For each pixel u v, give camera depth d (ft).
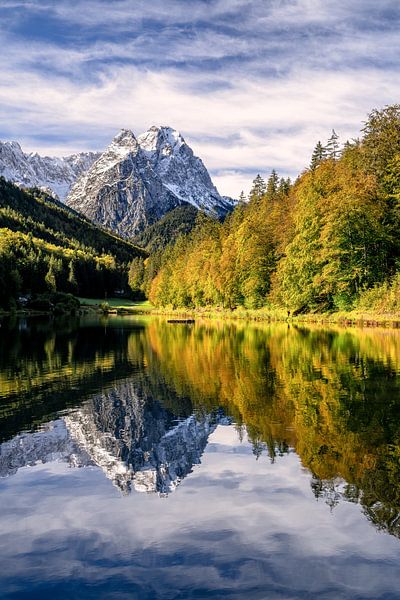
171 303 456.04
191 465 40.37
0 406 63.52
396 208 175.83
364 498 32.78
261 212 284.00
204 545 27.50
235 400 62.54
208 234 389.19
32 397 68.85
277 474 37.60
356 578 23.99
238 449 43.73
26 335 187.11
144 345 141.90
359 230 173.78
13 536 29.19
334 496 33.27
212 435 48.32
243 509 31.89
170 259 508.94
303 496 33.50
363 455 40.63
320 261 183.32
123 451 44.70
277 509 31.68
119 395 69.26
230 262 290.97
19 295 447.83
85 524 30.53
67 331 211.20
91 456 43.60
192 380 79.36
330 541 27.48
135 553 26.86
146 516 31.40
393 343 114.83
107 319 347.77
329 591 23.03
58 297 481.87
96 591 23.44
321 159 233.55
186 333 186.50
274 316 233.96
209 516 31.09
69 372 90.99
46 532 29.58
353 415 52.49
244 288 263.29
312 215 195.11
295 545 27.17
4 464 42.01
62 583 24.20
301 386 69.00
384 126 186.80
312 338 135.64
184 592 23.18
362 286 180.34
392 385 67.26
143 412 58.80
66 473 39.60
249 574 24.50
